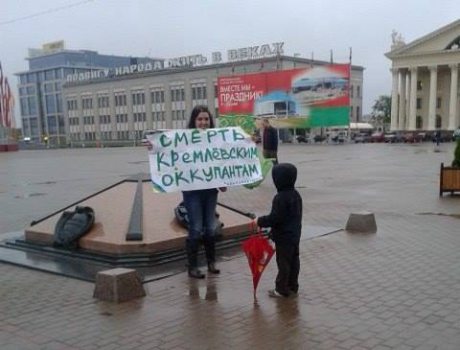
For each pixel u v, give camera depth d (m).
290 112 62.69
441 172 13.16
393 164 25.36
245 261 6.66
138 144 86.75
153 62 102.88
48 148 77.62
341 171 21.69
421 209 10.91
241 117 40.69
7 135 58.78
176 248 6.82
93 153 50.03
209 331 4.40
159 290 5.55
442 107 88.31
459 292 5.28
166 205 7.46
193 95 87.62
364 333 4.28
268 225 5.21
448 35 81.19
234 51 81.44
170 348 4.09
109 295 5.23
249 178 6.30
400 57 86.31
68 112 110.50
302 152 40.06
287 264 5.20
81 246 7.00
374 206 11.52
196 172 6.02
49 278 6.12
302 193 14.23
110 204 7.52
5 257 7.07
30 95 122.69
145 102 95.00
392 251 7.09
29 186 18.44
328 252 7.12
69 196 15.20
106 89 101.31
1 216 11.62
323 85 60.25
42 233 7.52
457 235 8.06
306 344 4.09
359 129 84.25
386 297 5.17
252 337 4.25
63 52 115.88
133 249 6.51
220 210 7.96
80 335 4.40
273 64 76.94
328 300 5.12
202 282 5.80
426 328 4.36
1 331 4.54
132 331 4.45
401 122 88.12
